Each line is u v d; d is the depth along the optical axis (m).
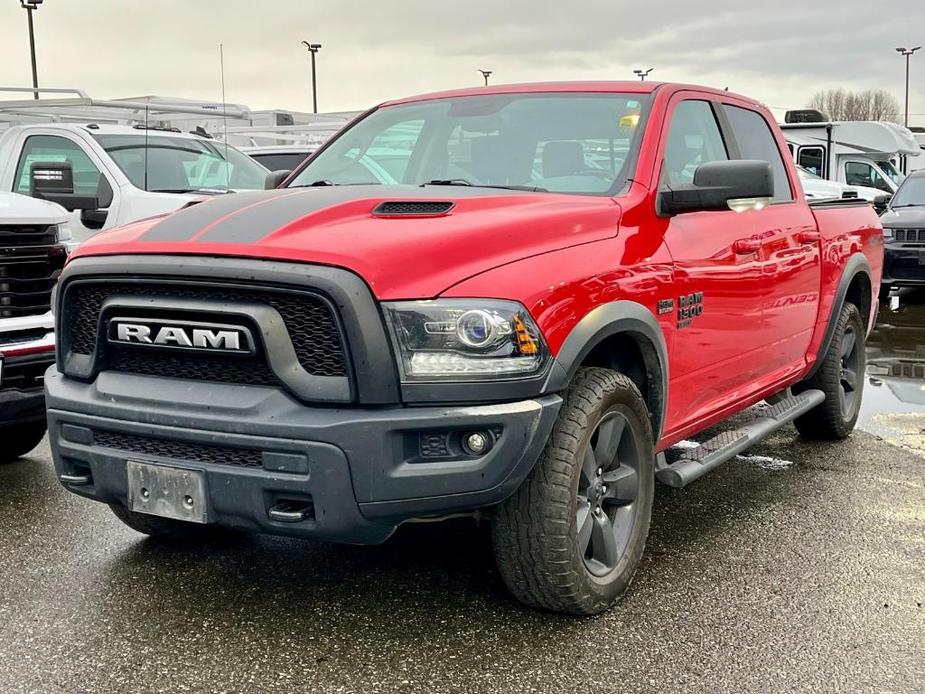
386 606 3.56
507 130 4.35
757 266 4.55
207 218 3.37
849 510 4.69
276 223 3.22
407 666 3.12
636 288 3.56
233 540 4.27
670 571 3.91
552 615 3.48
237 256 3.05
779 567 3.96
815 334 5.54
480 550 4.11
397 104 4.95
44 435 5.83
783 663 3.13
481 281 3.05
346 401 2.95
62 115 9.75
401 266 2.99
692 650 3.22
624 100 4.29
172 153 8.67
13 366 4.80
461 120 4.51
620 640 3.29
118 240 3.38
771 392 5.09
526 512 3.22
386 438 2.94
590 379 3.38
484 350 2.99
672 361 3.90
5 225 4.87
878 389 7.58
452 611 3.52
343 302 2.90
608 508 3.66
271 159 12.30
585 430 3.27
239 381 3.12
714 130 4.72
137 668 3.10
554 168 4.10
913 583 3.79
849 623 3.43
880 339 10.05
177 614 3.50
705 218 4.24
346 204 3.41
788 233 4.97
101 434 3.37
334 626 3.40
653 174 3.94
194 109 10.34
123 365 3.34
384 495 2.96
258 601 3.62
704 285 4.07
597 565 3.51
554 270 3.23
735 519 4.57
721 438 4.55
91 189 8.22
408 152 4.56
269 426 2.98
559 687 2.98
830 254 5.54
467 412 2.96
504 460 3.02
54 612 3.52
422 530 4.35
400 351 2.96
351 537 3.04
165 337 3.15
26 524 4.46
